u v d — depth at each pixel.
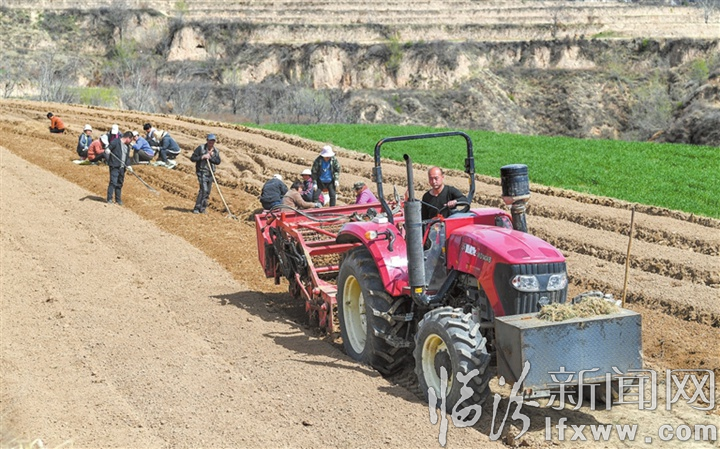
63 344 9.71
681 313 11.40
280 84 82.19
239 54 92.12
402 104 83.69
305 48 91.19
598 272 13.31
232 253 14.73
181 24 93.25
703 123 62.88
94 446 6.95
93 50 92.38
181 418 7.60
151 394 8.19
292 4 102.88
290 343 9.91
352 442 7.07
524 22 101.06
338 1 103.25
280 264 11.41
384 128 39.00
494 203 19.59
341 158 27.27
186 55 92.56
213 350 9.66
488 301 7.74
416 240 8.03
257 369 8.97
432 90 87.44
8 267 13.15
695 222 17.56
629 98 87.06
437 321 7.57
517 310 7.36
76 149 27.58
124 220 17.30
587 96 87.19
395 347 8.61
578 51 94.19
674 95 85.94
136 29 93.19
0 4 94.50
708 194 20.98
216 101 76.88
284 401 8.02
